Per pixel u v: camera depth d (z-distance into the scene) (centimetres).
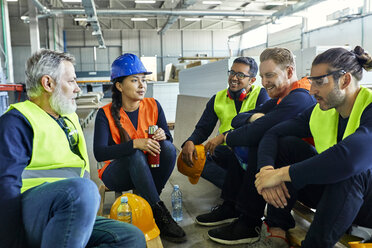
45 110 135
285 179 139
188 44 2328
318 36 1456
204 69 412
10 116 118
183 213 235
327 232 131
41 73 128
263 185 145
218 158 246
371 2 1144
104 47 2084
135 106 219
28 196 115
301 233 165
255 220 178
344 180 128
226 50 2372
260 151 163
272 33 1922
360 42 1198
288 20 1833
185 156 226
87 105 762
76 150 149
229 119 251
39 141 124
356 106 135
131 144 193
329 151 127
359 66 134
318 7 1491
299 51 779
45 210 112
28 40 1886
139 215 171
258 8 1955
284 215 163
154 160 202
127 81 205
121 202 171
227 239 181
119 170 205
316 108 161
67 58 136
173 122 701
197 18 2080
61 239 110
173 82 766
